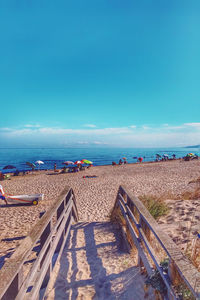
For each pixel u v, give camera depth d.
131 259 2.94
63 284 2.49
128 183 13.98
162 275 1.68
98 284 2.41
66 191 4.20
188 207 4.70
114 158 65.31
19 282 1.53
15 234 5.21
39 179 18.58
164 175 17.03
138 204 3.01
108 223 5.17
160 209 4.49
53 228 2.75
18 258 1.57
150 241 2.61
